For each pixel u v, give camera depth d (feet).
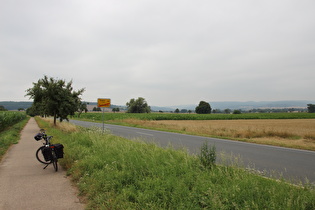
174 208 11.39
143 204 11.75
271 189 12.82
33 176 18.53
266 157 27.76
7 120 69.21
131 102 357.00
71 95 68.95
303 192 12.41
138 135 54.08
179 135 55.06
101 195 13.01
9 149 32.78
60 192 14.57
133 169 17.11
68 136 41.42
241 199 11.63
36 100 68.13
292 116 224.53
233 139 48.85
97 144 29.22
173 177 15.03
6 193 14.34
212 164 18.57
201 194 12.35
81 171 18.31
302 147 37.29
